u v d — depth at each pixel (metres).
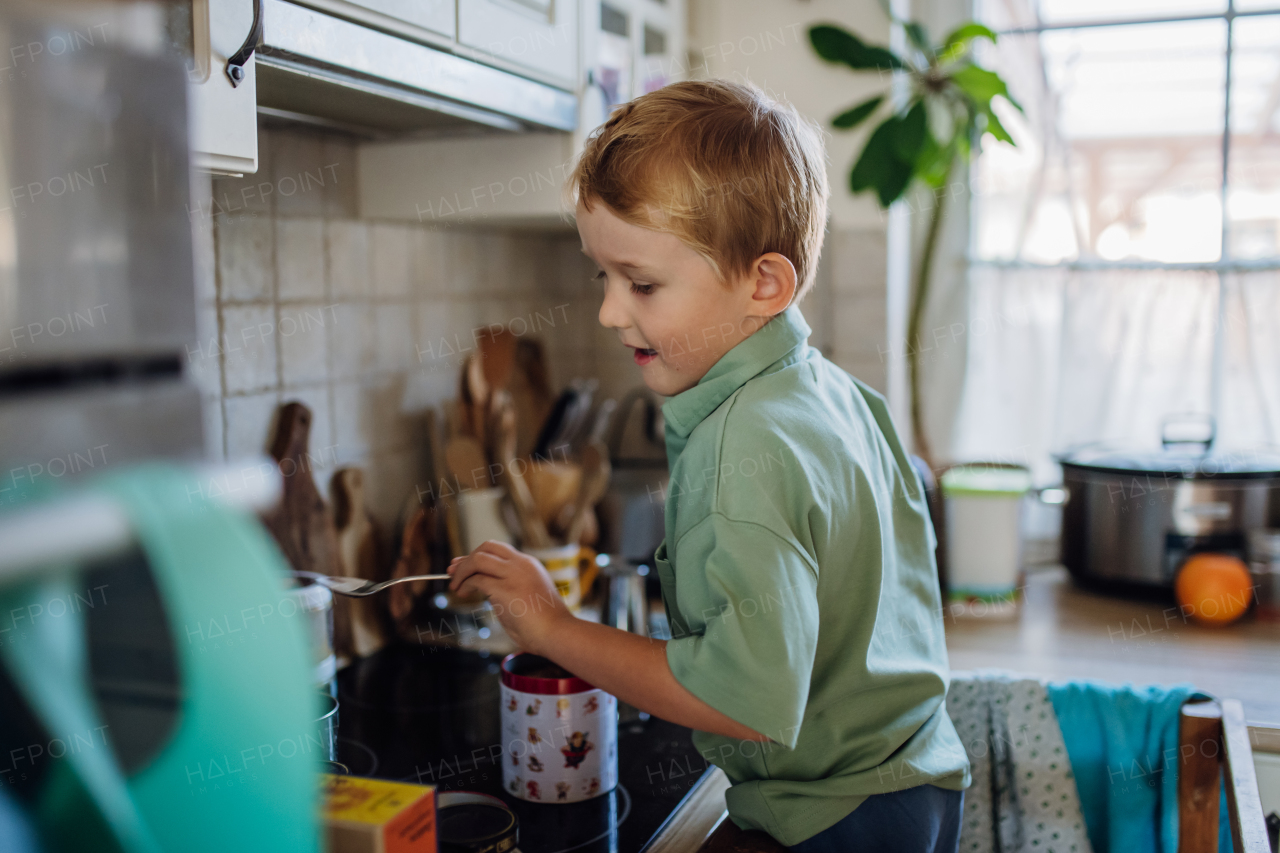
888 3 1.77
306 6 0.81
